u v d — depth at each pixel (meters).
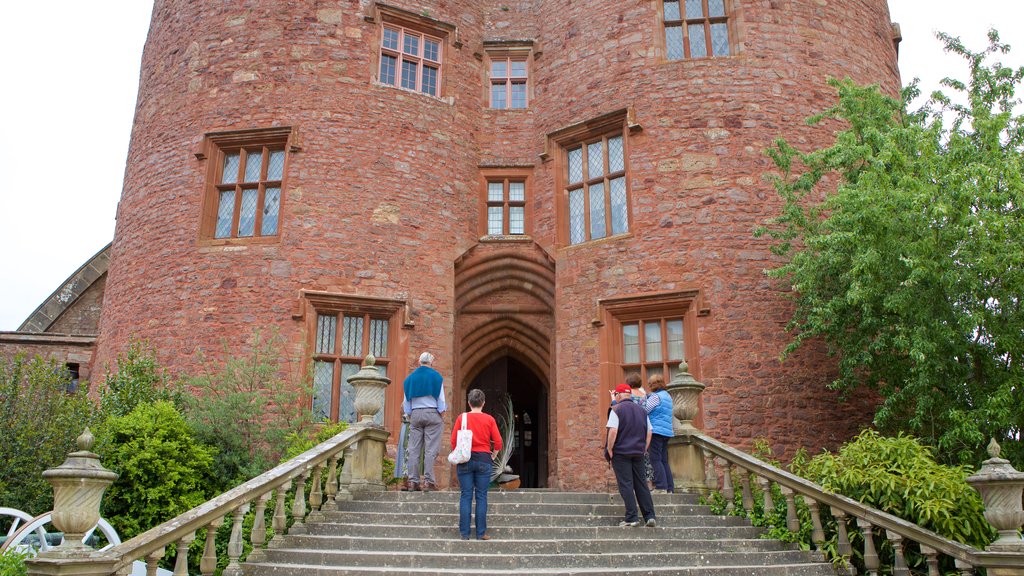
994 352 8.68
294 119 13.27
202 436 10.32
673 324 12.38
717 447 8.86
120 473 8.99
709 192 12.54
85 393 9.95
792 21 13.45
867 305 9.16
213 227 13.09
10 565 6.06
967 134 9.42
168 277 12.82
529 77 15.02
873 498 7.55
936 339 8.61
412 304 12.99
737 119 12.84
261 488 6.92
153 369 11.84
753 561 7.30
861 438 8.23
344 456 8.49
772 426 11.45
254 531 6.94
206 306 12.46
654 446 8.93
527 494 8.81
